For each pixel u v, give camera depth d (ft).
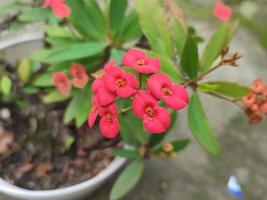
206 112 0.73
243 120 0.72
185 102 0.39
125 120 0.52
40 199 0.53
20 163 0.58
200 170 0.67
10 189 0.53
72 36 0.58
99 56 0.57
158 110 0.39
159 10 0.49
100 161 0.59
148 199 0.63
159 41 0.49
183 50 0.45
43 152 0.59
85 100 0.55
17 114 0.62
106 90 0.39
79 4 0.54
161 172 0.66
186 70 0.47
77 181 0.57
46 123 0.61
